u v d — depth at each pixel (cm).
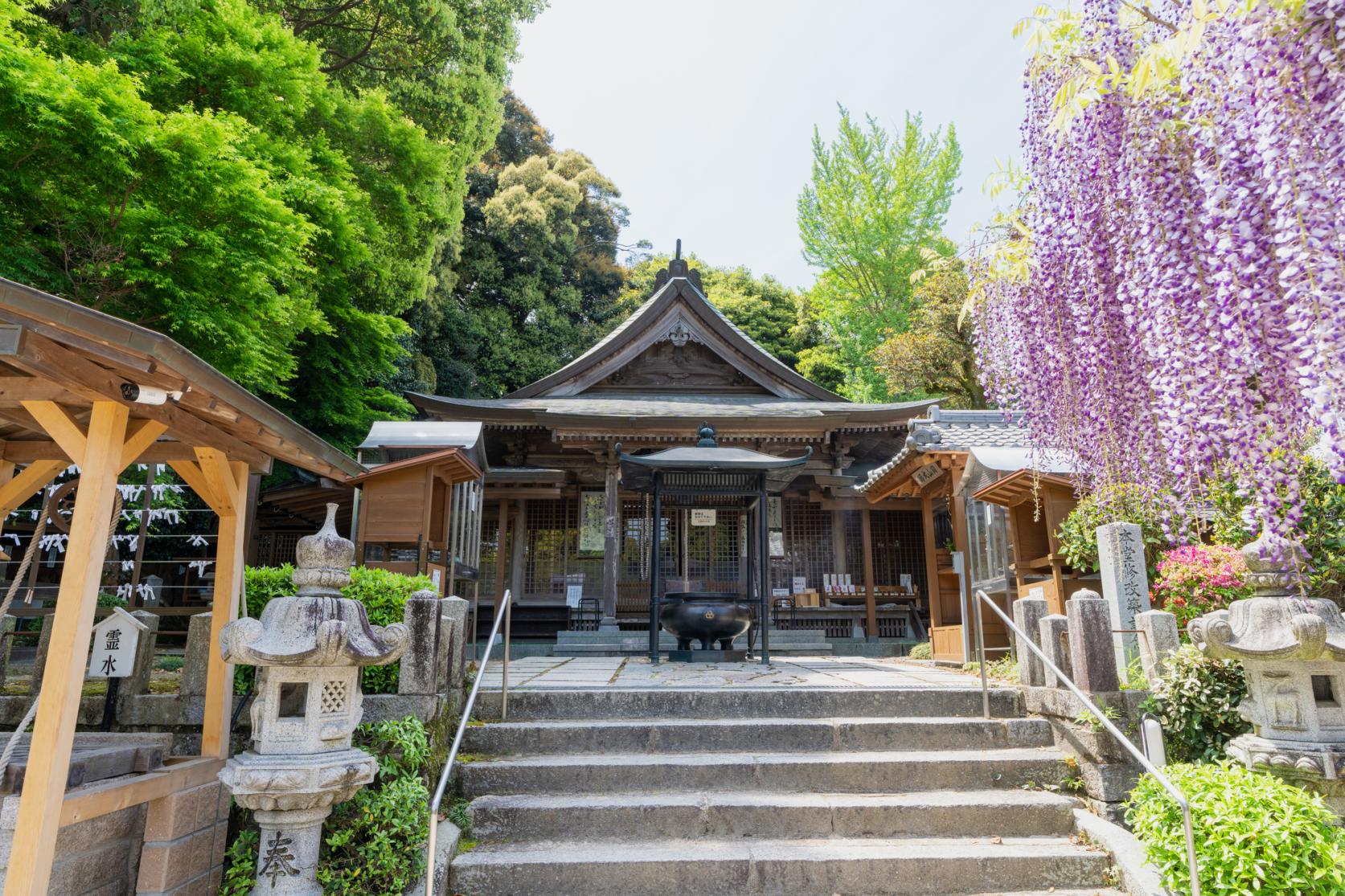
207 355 775
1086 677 407
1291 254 211
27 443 362
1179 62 263
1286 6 214
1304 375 209
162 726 395
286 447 332
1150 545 571
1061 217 342
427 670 400
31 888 230
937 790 401
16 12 632
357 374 1333
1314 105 211
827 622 1345
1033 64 355
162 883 304
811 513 1439
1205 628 342
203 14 830
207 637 404
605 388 1625
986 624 747
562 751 423
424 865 319
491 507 1416
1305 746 319
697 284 1845
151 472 580
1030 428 416
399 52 1428
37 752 240
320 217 885
